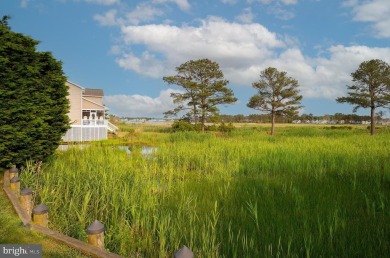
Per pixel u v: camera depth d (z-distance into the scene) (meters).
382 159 12.09
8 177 8.53
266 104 46.94
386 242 4.69
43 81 10.52
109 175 9.03
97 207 6.64
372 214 6.05
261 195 7.69
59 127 11.59
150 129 55.44
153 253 4.90
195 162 13.84
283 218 5.84
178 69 45.28
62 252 4.30
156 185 8.62
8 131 9.06
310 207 6.53
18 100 9.23
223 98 44.47
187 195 7.84
